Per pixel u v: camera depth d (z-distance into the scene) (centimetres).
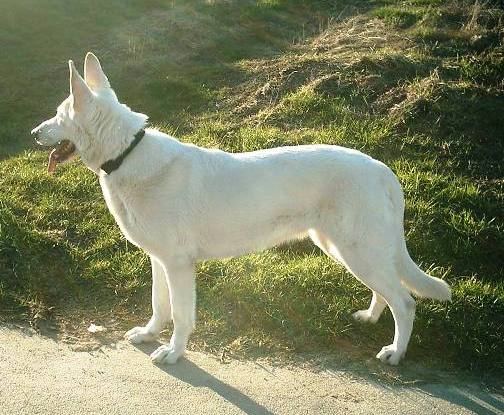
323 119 436
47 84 512
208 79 505
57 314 323
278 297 329
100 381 289
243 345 311
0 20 603
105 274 341
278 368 301
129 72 521
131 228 299
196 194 295
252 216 298
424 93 439
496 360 307
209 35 583
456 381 299
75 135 297
